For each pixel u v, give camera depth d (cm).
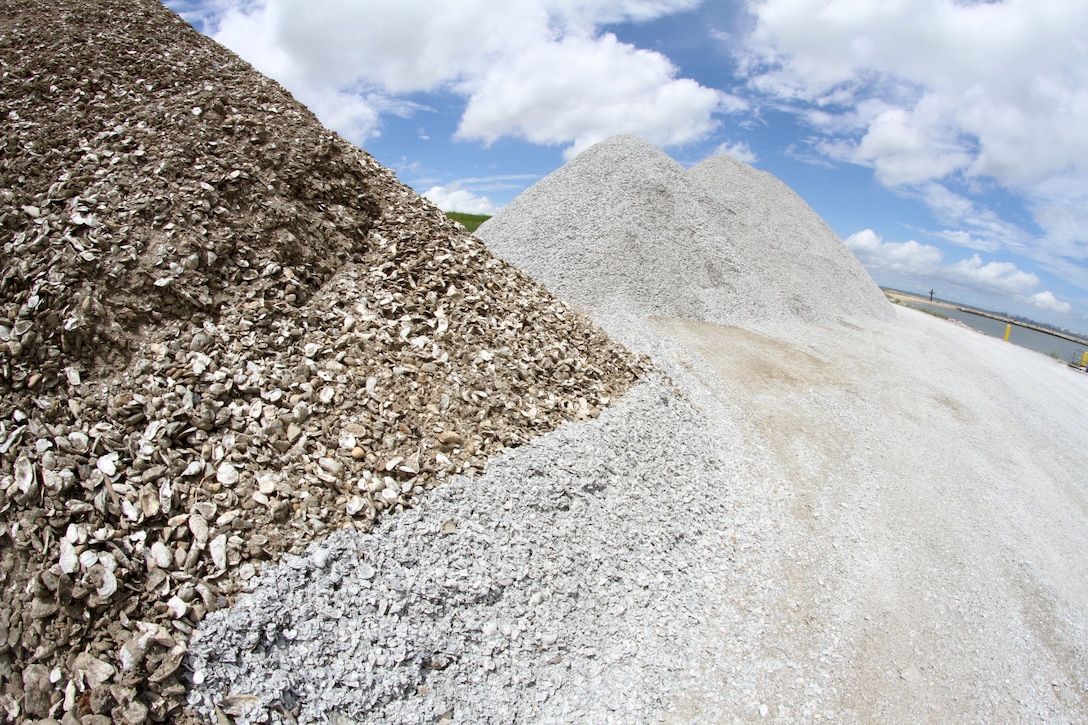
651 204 1683
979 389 1352
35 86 725
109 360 527
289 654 404
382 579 452
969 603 620
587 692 462
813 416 1016
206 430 504
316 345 609
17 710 348
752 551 651
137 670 369
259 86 866
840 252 2398
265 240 672
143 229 608
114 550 414
